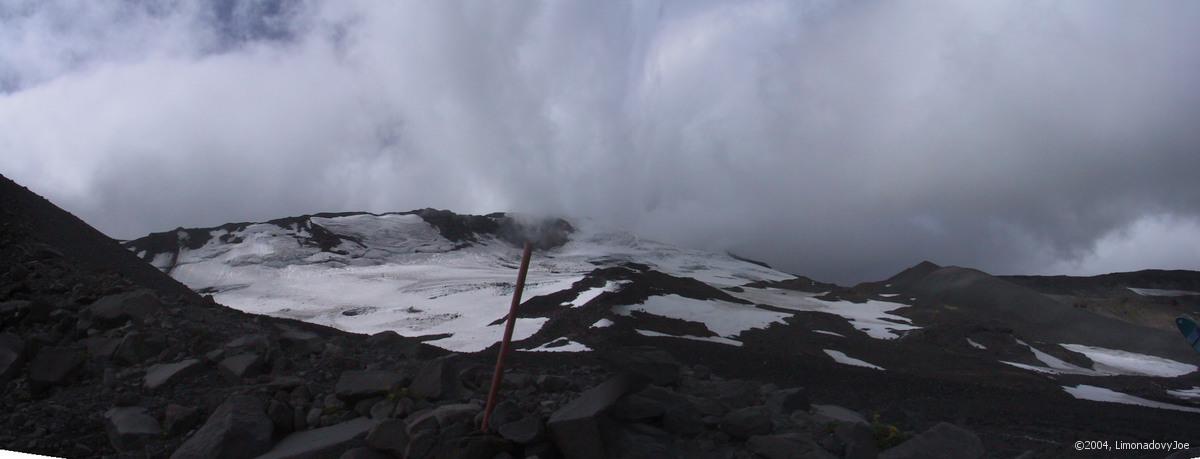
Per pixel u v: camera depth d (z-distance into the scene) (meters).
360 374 10.59
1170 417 38.91
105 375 10.68
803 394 11.83
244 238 189.12
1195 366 90.44
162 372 10.78
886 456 9.88
